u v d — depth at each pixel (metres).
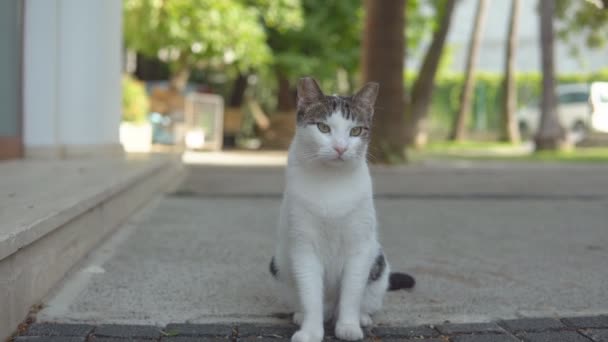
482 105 12.73
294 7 8.09
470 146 10.23
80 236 2.18
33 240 1.80
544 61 8.52
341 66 9.15
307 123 1.79
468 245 2.47
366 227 1.79
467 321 1.87
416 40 9.38
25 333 1.76
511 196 3.78
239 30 7.40
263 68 8.58
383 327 1.84
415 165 6.04
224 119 9.90
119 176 2.66
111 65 4.15
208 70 10.97
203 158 7.04
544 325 1.83
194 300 1.95
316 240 1.79
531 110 12.54
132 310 1.89
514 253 2.37
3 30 3.29
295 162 1.81
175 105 8.24
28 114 3.62
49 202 2.06
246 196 3.71
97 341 1.74
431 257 2.32
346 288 1.80
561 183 4.64
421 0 10.23
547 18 8.38
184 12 7.25
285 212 1.82
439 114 12.83
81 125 3.90
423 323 1.86
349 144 1.76
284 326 1.84
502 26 14.80
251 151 8.75
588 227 2.77
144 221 2.76
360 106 1.82
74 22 3.80
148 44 7.50
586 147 10.55
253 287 2.04
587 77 11.75
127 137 6.52
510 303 1.96
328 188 1.77
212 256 2.29
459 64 14.95
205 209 3.18
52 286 1.97
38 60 3.60
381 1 5.58
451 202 3.57
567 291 2.03
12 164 3.25
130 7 6.86
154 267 2.17
